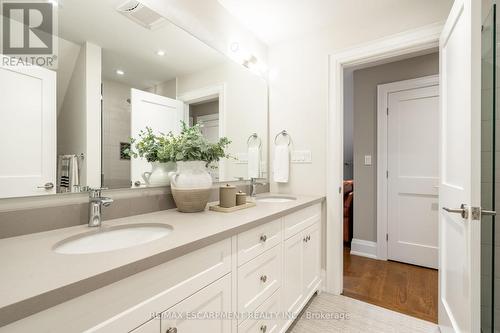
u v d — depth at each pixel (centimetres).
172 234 90
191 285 84
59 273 58
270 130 242
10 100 89
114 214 119
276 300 138
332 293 204
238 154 206
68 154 105
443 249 150
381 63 283
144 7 135
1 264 64
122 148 126
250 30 216
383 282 225
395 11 181
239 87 205
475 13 106
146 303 70
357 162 302
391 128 277
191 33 161
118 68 125
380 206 282
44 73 98
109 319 62
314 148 216
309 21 203
